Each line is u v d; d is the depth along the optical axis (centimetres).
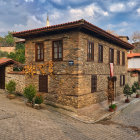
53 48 1189
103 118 991
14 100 1230
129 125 888
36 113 942
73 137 651
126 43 1647
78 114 1025
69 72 1098
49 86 1215
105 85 1406
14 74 1448
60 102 1148
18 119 779
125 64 1895
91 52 1211
